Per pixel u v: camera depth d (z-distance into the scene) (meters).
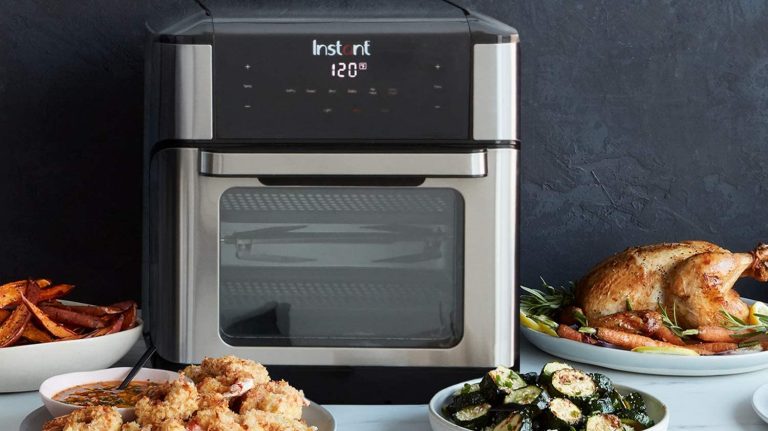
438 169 1.20
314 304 1.25
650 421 1.08
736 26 1.80
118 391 1.13
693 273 1.48
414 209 1.24
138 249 1.77
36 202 1.75
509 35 1.21
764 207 1.83
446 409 1.14
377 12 1.29
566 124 1.80
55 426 0.97
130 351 1.45
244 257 1.25
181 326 1.24
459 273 1.24
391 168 1.21
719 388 1.31
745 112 1.82
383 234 1.25
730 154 1.82
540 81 1.79
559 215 1.82
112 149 1.75
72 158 1.75
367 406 1.25
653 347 1.40
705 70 1.80
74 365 1.25
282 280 1.25
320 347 1.25
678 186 1.82
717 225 1.83
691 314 1.48
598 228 1.82
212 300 1.24
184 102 1.21
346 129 1.21
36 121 1.74
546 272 1.83
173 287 1.24
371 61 1.21
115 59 1.74
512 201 1.23
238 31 1.21
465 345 1.25
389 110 1.21
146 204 1.31
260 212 1.24
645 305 1.51
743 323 1.47
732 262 1.48
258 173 1.20
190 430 0.94
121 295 1.77
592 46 1.79
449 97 1.21
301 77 1.21
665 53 1.80
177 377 1.12
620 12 1.79
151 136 1.27
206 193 1.22
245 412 0.98
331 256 1.25
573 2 1.78
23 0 1.72
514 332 1.25
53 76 1.73
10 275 1.76
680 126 1.81
